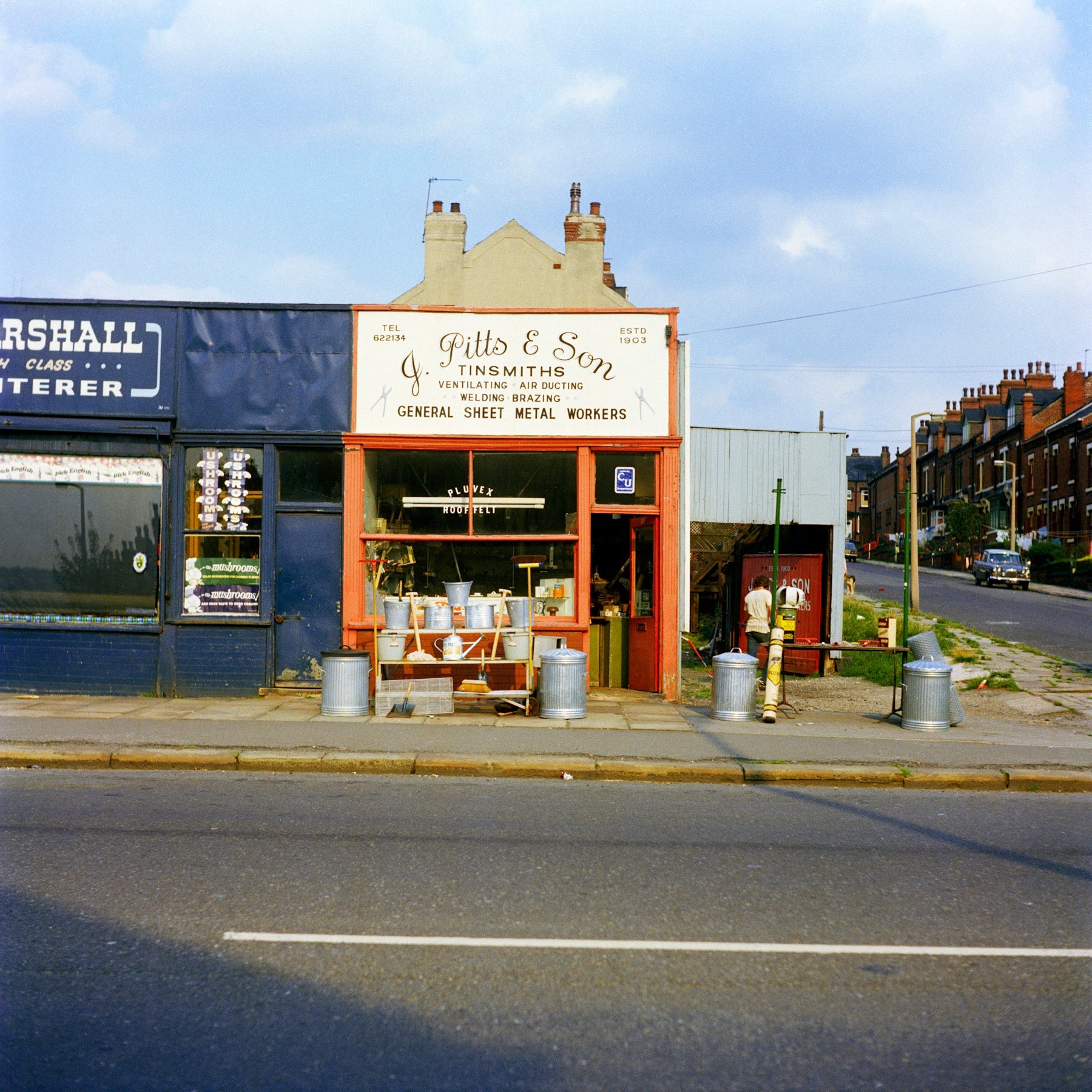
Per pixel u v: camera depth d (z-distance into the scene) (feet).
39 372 43.09
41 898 18.04
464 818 24.63
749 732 36.68
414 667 42.01
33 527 43.06
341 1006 13.85
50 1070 11.95
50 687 42.73
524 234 86.74
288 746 31.86
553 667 38.29
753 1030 13.39
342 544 43.32
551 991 14.46
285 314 43.70
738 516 69.21
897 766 31.30
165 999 13.98
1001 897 19.16
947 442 280.10
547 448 44.09
